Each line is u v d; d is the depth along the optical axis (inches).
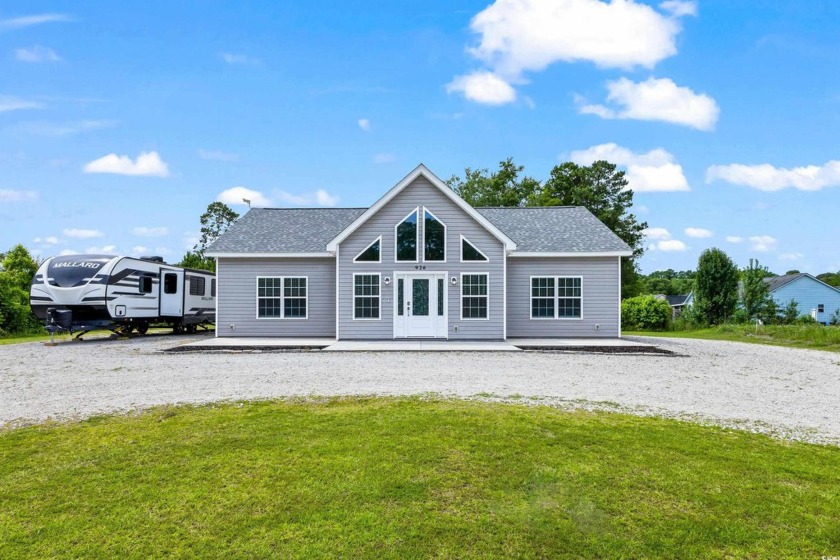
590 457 216.5
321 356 534.0
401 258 695.1
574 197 1811.0
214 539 150.0
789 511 170.4
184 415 280.8
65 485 186.1
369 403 310.3
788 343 839.7
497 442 233.3
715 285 1307.8
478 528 157.3
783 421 285.3
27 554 141.9
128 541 148.9
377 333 692.7
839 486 190.5
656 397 341.7
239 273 753.0
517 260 743.7
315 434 244.7
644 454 221.3
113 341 736.3
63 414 284.5
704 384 398.6
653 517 165.6
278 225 836.0
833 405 331.0
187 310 874.1
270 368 450.6
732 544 150.9
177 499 174.9
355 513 165.6
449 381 386.6
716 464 210.7
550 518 163.9
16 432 249.3
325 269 753.0
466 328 691.4
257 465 204.7
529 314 741.9
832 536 154.9
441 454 217.3
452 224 695.7
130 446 227.6
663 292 3139.8
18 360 512.4
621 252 732.0
